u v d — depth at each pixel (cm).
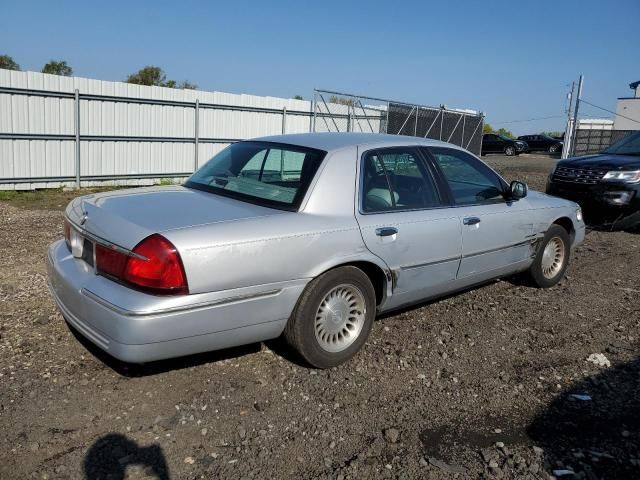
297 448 314
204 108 1681
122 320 319
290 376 394
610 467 308
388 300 438
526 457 314
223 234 341
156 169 1611
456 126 2406
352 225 400
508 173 2181
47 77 1359
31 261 637
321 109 1952
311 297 380
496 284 630
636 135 1118
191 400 357
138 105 1540
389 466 302
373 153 438
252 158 449
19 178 1345
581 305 577
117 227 343
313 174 402
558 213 605
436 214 462
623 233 1005
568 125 2014
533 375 416
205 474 288
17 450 299
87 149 1459
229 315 346
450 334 483
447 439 330
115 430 321
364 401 367
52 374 377
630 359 451
